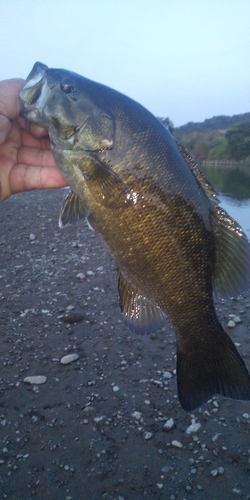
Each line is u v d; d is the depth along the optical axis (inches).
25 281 48.4
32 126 16.8
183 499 20.0
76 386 28.7
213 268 14.8
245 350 32.1
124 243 14.1
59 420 25.4
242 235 14.6
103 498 20.2
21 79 16.6
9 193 17.9
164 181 13.6
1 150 17.4
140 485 20.8
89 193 14.0
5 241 67.2
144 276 14.4
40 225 78.6
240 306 39.8
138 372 30.0
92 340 34.6
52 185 17.9
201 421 25.0
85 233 70.5
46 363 31.6
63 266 53.3
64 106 13.9
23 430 24.7
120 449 23.1
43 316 39.2
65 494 20.5
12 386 28.9
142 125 13.7
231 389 14.6
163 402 26.8
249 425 24.6
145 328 15.1
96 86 14.2
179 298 14.5
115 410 26.2
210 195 14.7
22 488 20.8
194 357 15.1
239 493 20.1
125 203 13.7
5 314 39.7
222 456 22.4
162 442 23.5
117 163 13.6
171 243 14.0
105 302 41.8
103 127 13.7
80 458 22.6
